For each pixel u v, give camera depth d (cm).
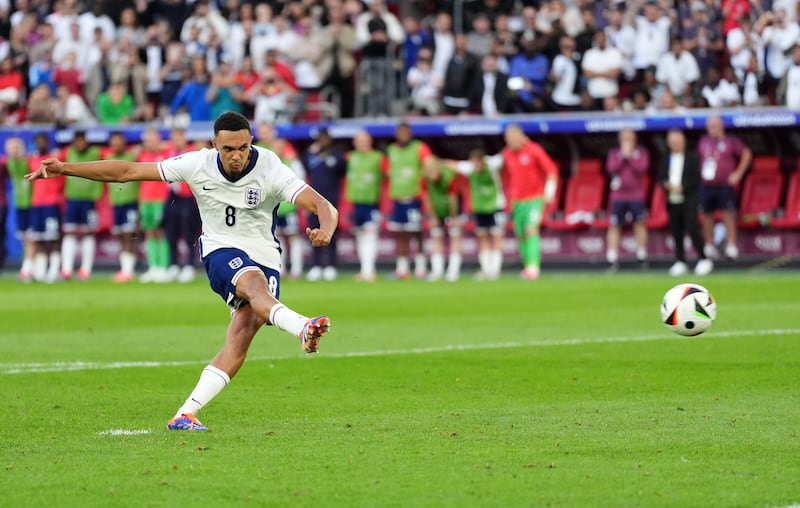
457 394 2889
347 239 9306
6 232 9606
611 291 6341
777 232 8500
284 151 7650
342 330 4491
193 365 3491
